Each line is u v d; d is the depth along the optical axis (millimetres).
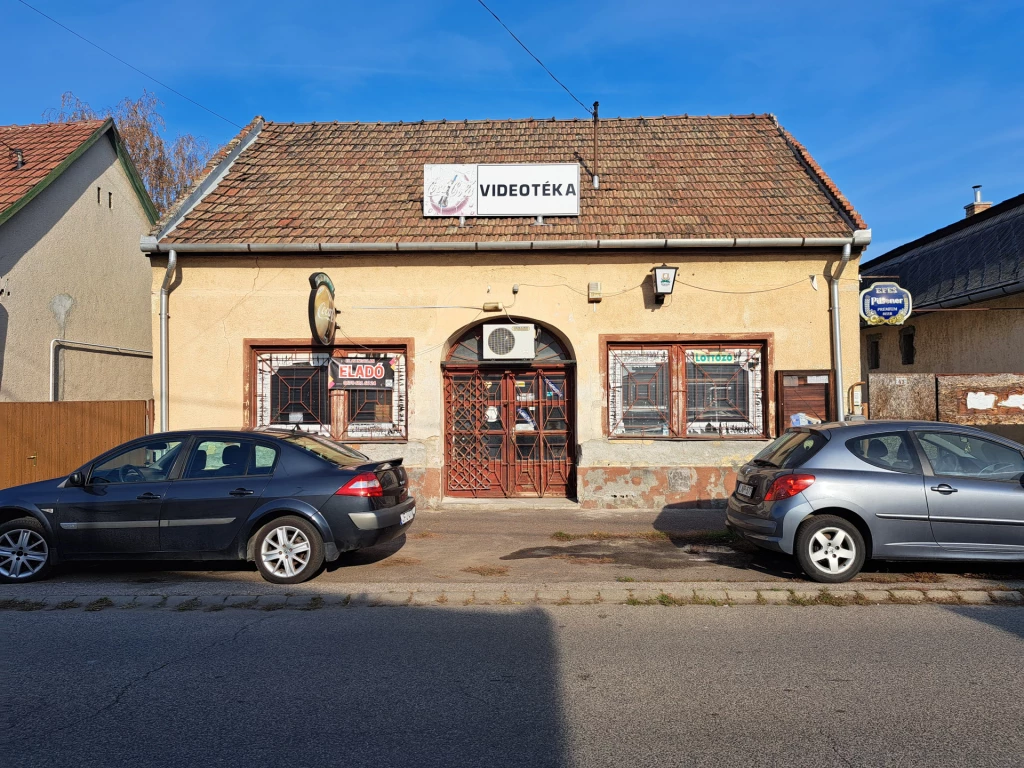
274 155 13398
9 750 3783
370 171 12867
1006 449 7008
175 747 3811
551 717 4156
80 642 5535
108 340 15234
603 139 13758
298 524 7062
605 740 3865
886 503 6848
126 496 7148
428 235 11195
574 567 7746
